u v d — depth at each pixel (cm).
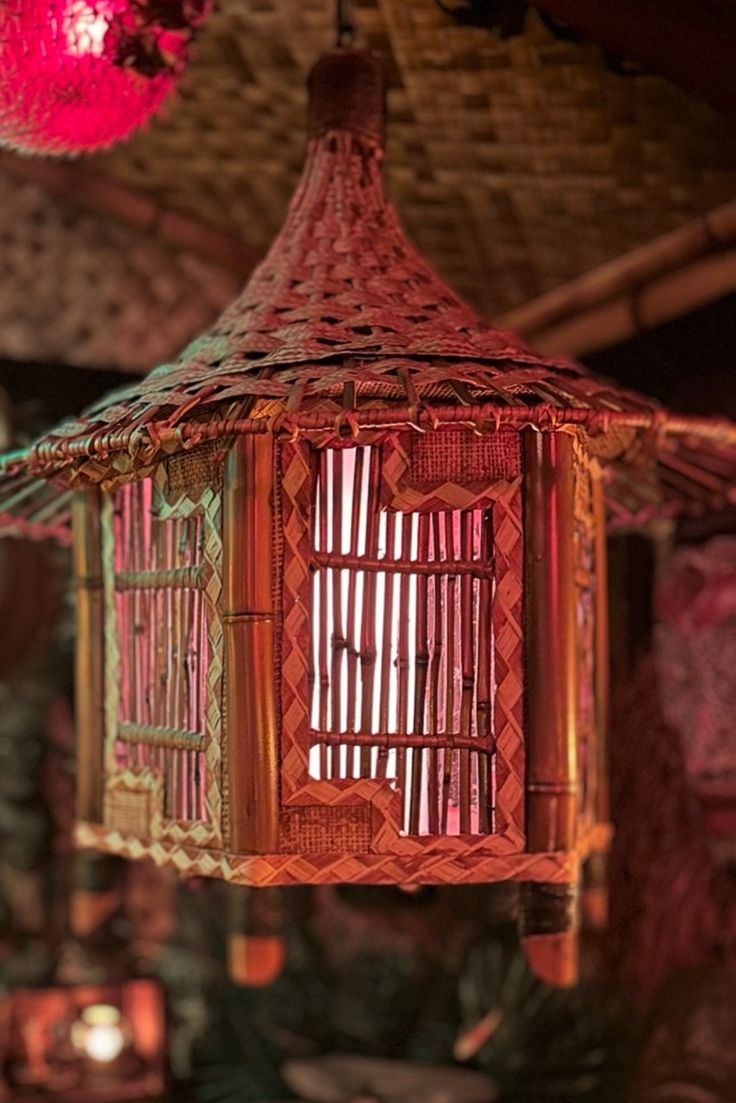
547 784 115
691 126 154
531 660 116
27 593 216
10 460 130
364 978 229
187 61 144
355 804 113
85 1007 213
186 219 213
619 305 184
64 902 226
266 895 143
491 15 142
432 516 116
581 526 126
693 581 179
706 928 175
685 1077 172
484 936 212
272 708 112
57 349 215
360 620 115
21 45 119
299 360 114
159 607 127
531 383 115
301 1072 214
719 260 170
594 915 148
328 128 136
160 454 122
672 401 189
